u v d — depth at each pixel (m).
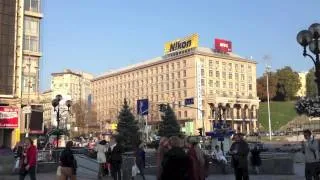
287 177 22.09
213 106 133.12
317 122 117.88
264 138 102.81
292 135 102.19
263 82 165.12
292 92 166.12
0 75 58.91
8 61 59.94
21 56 61.78
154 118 132.38
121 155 18.28
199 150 11.13
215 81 138.75
